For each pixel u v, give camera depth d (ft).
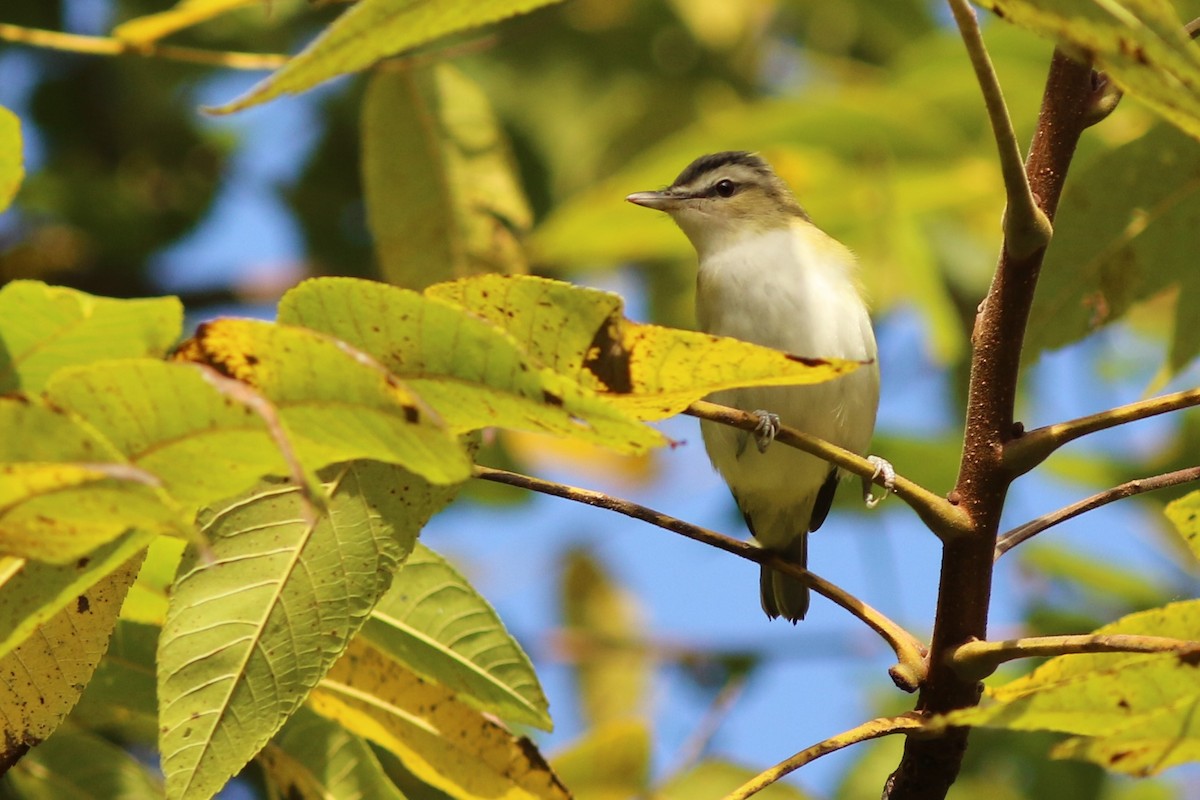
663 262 49.70
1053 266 26.58
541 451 48.88
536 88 49.93
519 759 21.72
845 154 39.34
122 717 22.66
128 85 49.55
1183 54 12.84
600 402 13.65
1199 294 26.55
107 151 50.93
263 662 17.63
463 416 14.69
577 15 50.65
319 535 17.95
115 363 12.16
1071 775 38.99
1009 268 19.45
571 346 15.88
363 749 22.38
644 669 41.86
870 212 39.52
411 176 29.58
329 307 13.96
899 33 51.49
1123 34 12.85
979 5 14.32
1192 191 25.84
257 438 12.76
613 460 49.34
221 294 49.75
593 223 41.19
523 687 21.01
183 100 50.31
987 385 20.03
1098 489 42.06
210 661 17.52
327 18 47.26
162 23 25.16
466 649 20.95
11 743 17.28
